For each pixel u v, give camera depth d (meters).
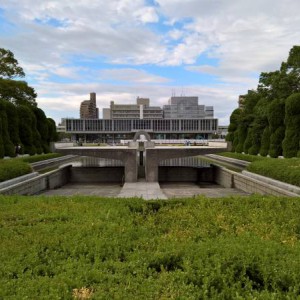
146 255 4.23
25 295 3.10
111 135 121.75
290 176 14.36
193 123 120.25
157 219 6.46
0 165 17.23
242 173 21.31
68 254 4.34
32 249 4.39
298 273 3.55
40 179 20.11
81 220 5.95
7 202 7.84
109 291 3.26
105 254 4.32
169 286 3.33
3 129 26.00
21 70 37.25
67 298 3.09
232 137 43.38
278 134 26.31
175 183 29.33
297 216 6.48
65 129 121.19
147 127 120.00
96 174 30.66
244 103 40.56
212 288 3.30
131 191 19.83
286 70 30.25
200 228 5.67
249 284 3.42
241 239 4.79
